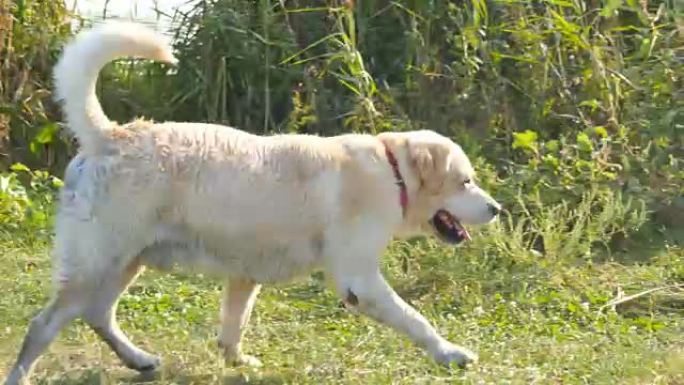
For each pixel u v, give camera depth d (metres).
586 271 11.70
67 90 8.34
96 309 8.58
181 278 11.48
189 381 8.80
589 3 15.62
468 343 9.59
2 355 9.37
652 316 10.59
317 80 15.19
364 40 15.68
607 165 13.44
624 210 12.33
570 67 14.86
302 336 9.92
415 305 10.86
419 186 9.19
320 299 11.00
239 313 9.16
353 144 8.97
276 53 15.48
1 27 14.86
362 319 10.31
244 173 8.53
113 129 8.44
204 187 8.45
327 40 15.55
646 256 12.41
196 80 15.53
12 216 12.91
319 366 9.02
